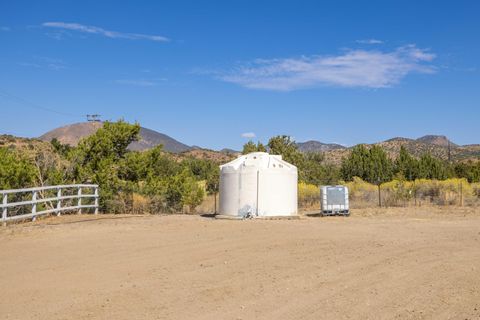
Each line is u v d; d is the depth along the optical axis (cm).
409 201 3162
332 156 10419
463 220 2033
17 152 2706
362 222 1944
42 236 1490
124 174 3003
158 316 772
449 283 972
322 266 1109
